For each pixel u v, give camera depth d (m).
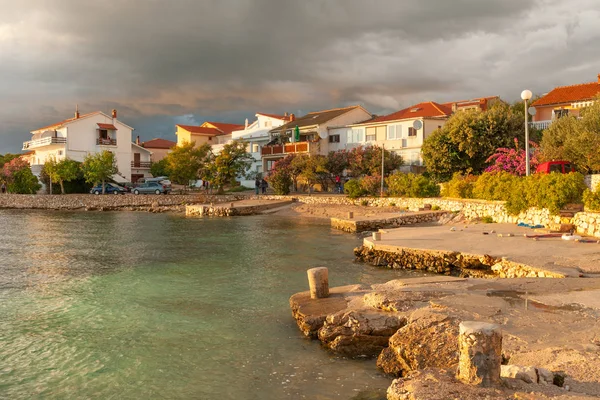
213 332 13.45
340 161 62.78
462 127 49.28
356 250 25.52
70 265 24.20
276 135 79.06
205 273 21.81
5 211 67.12
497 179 34.44
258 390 9.84
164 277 21.02
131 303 16.66
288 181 65.69
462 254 20.72
